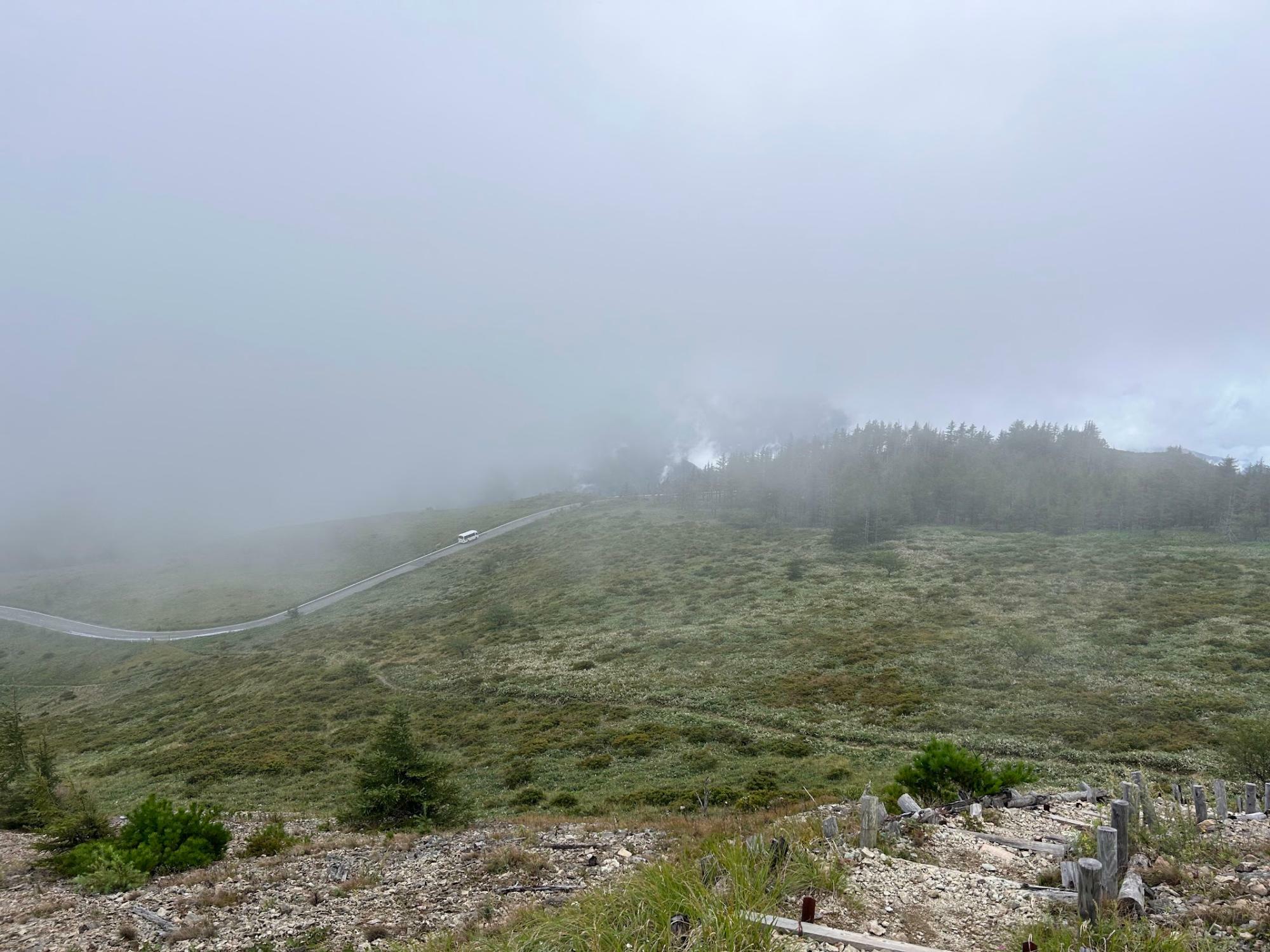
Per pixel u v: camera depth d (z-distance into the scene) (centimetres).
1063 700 3191
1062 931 536
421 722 3850
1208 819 938
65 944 893
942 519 10312
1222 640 3941
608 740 3145
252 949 831
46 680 7894
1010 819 1045
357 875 1155
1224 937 529
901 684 3638
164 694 6088
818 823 992
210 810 2052
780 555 8156
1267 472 9044
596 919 583
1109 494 9575
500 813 2136
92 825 1489
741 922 537
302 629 8381
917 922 589
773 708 3497
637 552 9381
